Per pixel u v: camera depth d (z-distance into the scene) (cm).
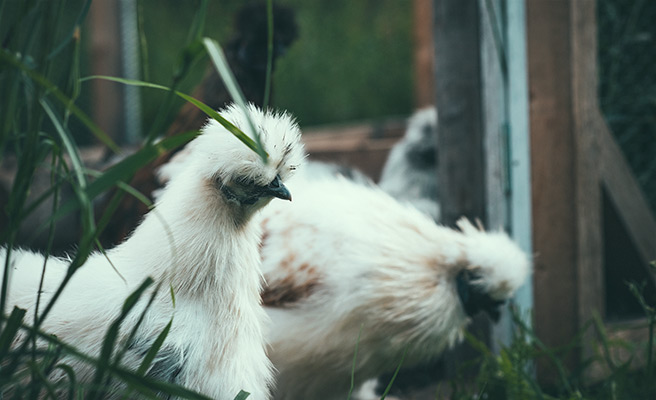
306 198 314
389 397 380
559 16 356
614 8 405
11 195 156
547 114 363
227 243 200
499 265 303
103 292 197
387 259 291
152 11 1129
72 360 187
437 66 371
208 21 1071
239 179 194
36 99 152
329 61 1159
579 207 362
